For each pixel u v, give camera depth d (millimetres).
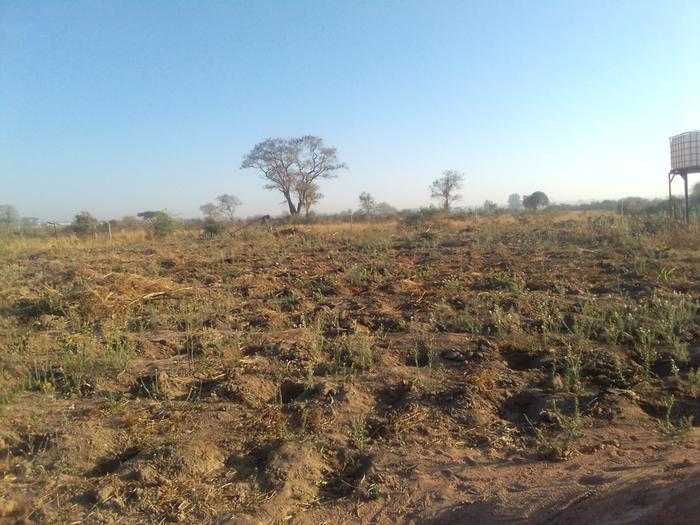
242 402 5133
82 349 6250
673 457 3875
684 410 4801
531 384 5383
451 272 11234
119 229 32062
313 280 11000
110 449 4336
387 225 27875
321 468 4121
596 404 4859
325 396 5148
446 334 6875
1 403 5051
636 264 10648
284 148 44094
